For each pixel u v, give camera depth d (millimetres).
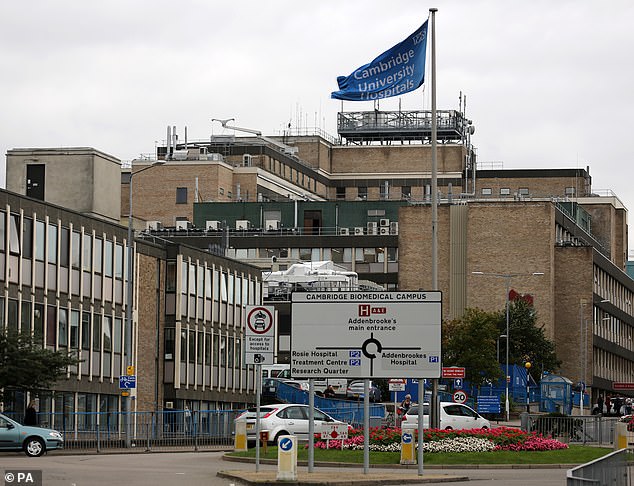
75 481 29500
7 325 52312
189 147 153625
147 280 69938
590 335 120938
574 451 42406
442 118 164125
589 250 121125
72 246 60812
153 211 145375
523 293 118750
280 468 29219
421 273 123125
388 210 137375
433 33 45344
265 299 107688
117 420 53344
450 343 92750
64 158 72312
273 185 151125
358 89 46281
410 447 38219
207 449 53875
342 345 31578
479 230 120500
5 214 54906
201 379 75062
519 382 96938
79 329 61344
